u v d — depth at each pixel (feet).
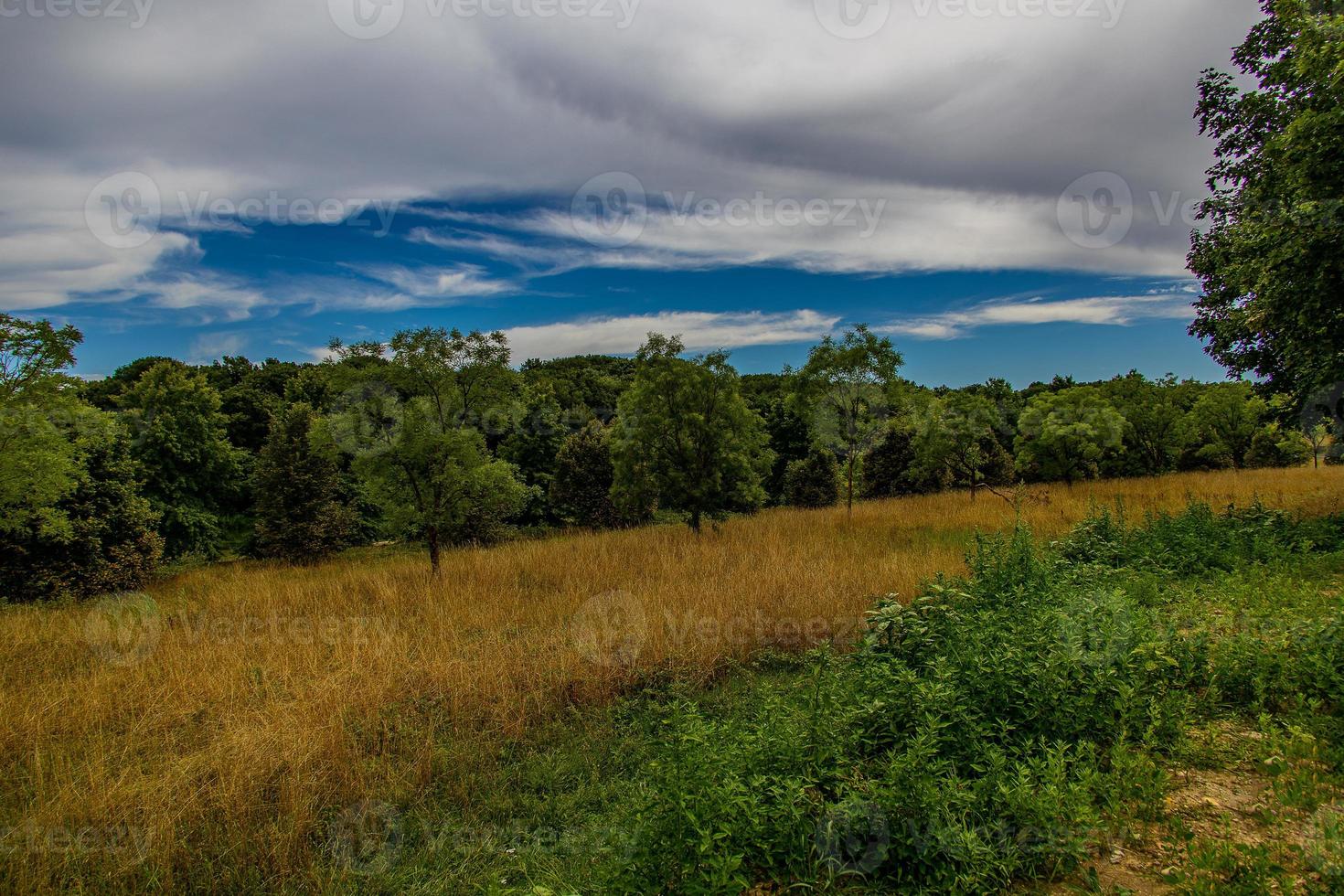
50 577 46.44
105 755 14.99
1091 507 35.83
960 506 54.70
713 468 45.96
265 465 69.51
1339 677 12.94
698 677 19.81
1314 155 25.73
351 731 16.33
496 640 21.86
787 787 10.12
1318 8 27.35
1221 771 11.39
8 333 32.96
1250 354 38.17
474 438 36.06
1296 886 8.32
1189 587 21.86
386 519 36.55
